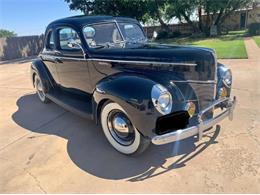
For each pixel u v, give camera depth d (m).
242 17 35.41
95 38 4.30
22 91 7.64
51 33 5.07
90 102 4.46
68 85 4.97
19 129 4.70
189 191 2.76
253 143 3.64
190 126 3.28
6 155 3.76
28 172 3.29
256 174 2.96
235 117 4.54
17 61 18.03
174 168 3.19
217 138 3.83
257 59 10.11
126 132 3.39
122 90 3.20
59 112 5.48
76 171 3.25
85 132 4.38
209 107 3.40
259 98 5.45
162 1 25.73
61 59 4.82
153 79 3.33
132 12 23.00
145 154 3.54
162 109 3.03
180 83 3.40
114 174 3.15
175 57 3.43
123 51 3.82
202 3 26.89
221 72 3.97
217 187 2.79
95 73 4.18
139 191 2.82
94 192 2.85
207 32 29.00
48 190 2.92
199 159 3.33
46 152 3.78
